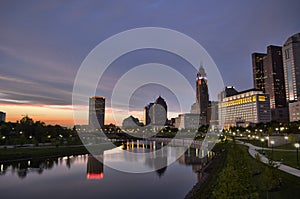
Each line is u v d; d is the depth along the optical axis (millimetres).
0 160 69625
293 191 26688
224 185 15328
